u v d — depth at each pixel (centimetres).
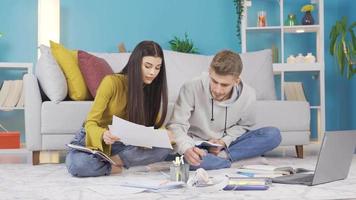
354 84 472
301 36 520
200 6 522
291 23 497
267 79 390
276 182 200
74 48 507
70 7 507
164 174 239
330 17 522
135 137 221
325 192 175
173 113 266
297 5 522
